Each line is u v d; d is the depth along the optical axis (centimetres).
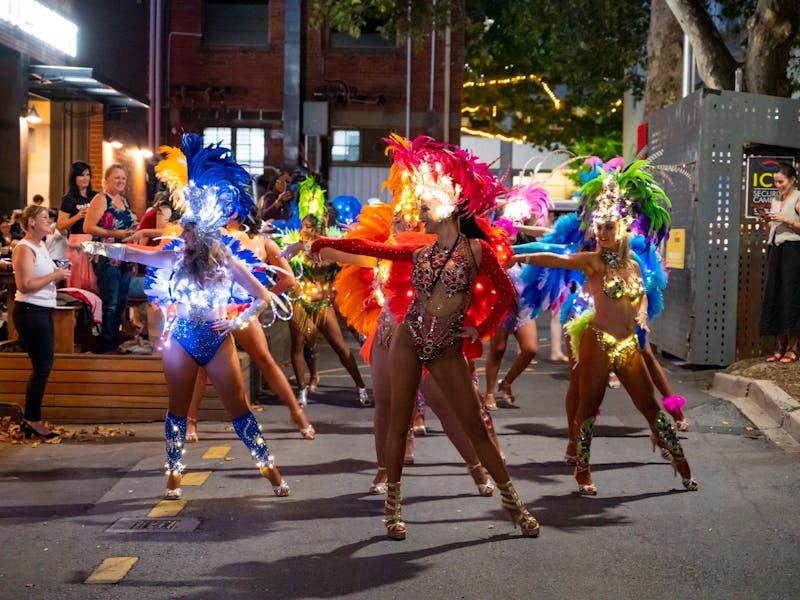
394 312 686
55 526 645
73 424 1024
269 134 2684
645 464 809
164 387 1027
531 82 3775
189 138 761
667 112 1471
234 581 536
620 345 704
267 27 2683
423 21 2667
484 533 623
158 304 719
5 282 1074
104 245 690
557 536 614
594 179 871
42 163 1970
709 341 1322
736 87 1478
